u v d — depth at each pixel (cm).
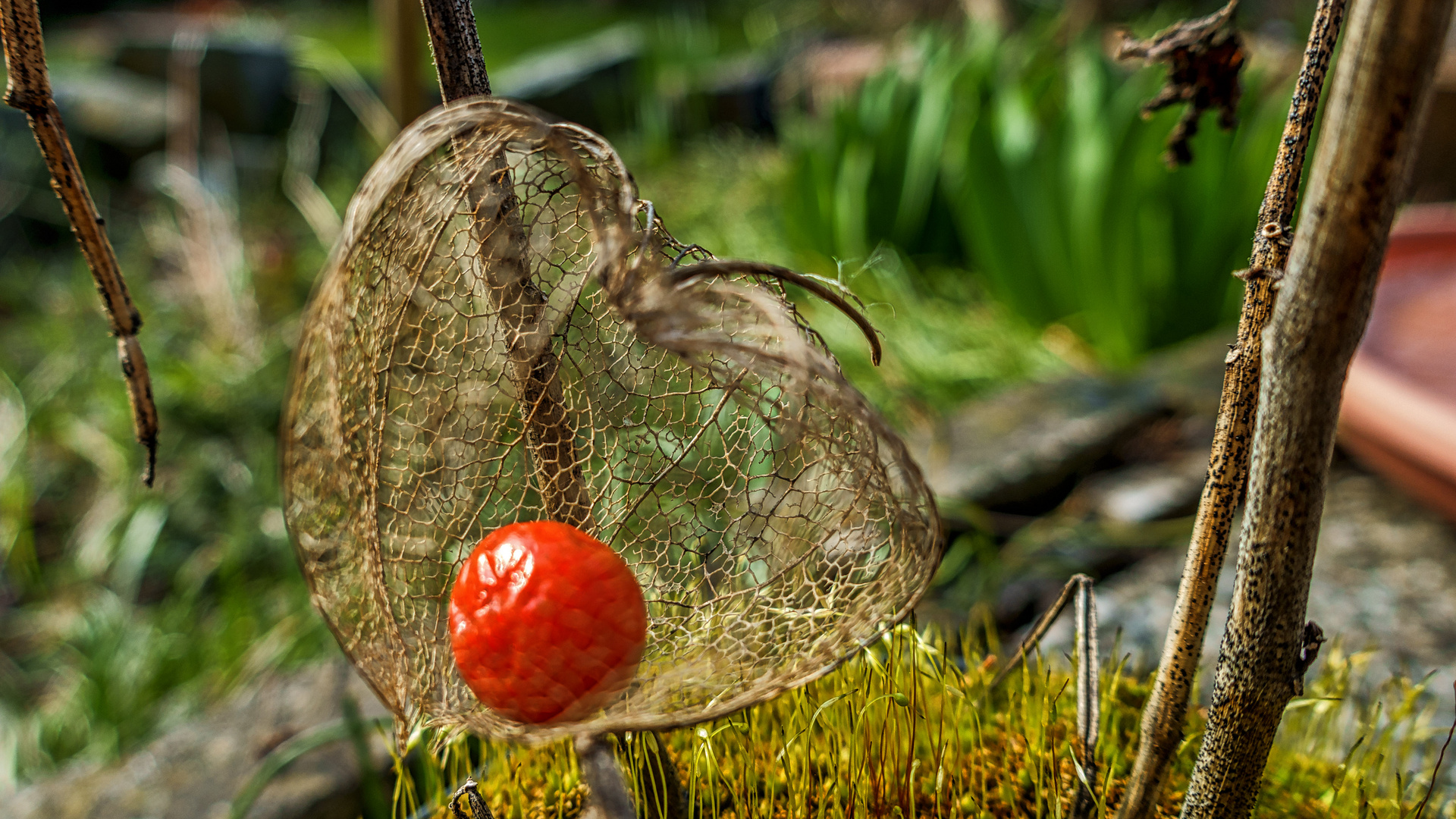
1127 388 45
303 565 15
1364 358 34
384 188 15
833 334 52
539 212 16
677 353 14
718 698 15
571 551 15
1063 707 20
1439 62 13
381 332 16
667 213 76
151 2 194
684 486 17
